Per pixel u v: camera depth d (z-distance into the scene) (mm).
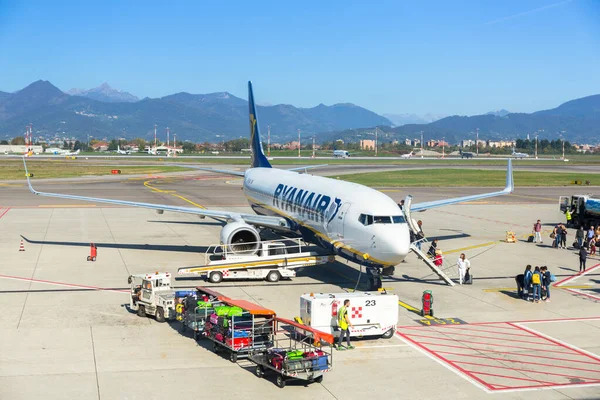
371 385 21984
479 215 72125
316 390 21469
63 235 53594
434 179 126500
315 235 39156
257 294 34375
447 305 33312
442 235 57281
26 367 22797
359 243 33469
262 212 52000
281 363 21625
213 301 26781
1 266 40469
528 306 33375
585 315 31656
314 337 23078
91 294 33750
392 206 34031
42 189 96312
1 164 181625
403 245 31812
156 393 20750
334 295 27781
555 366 24172
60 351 24609
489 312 32031
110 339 26266
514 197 93000
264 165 61156
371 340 27312
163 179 126500
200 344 26016
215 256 44938
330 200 37406
